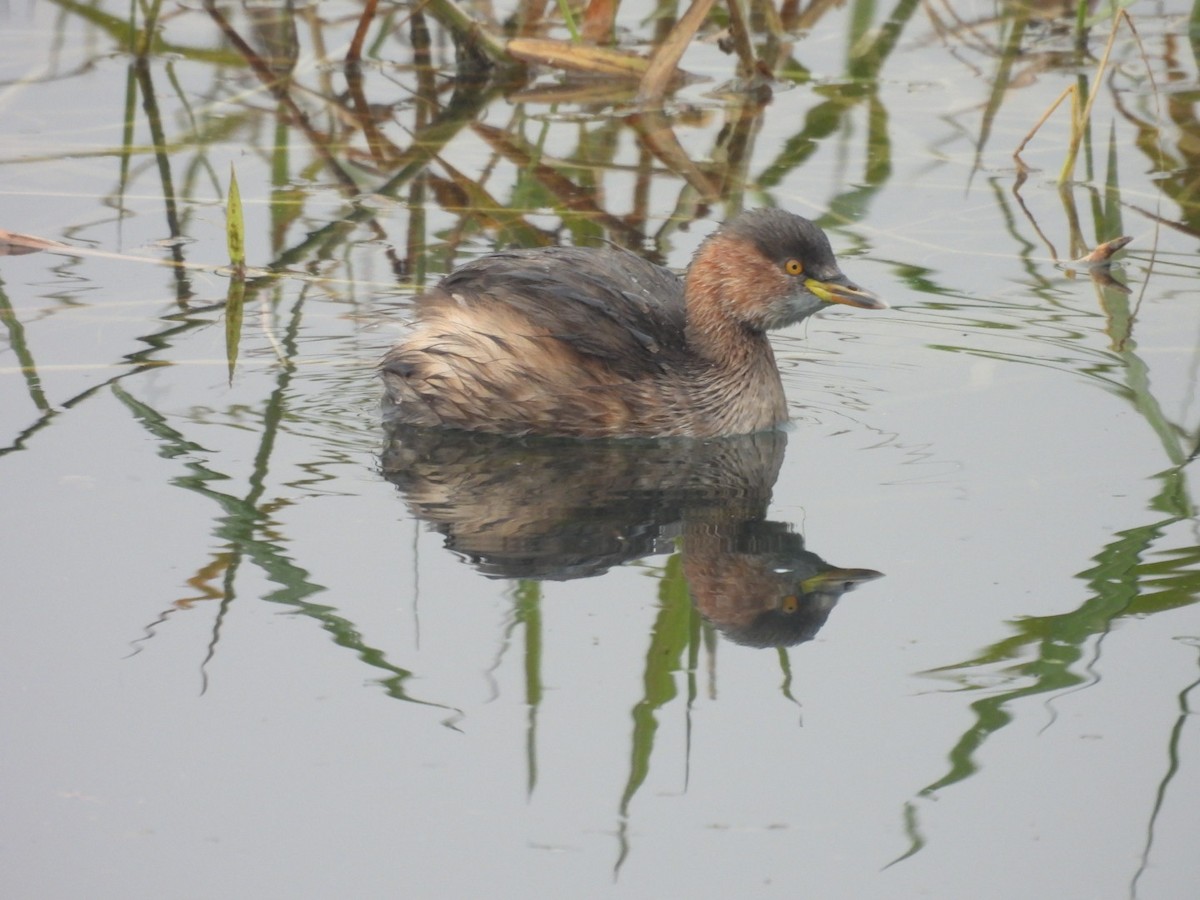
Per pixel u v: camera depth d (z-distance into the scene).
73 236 14.59
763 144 16.95
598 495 10.88
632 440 12.02
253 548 9.75
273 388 12.15
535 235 14.73
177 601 9.14
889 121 17.59
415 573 9.56
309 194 15.70
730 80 18.61
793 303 12.08
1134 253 14.56
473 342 12.07
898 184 16.05
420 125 17.34
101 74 18.42
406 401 12.18
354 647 8.78
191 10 20.23
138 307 13.29
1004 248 14.69
